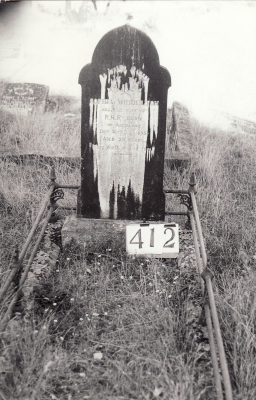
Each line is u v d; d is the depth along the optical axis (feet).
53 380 7.75
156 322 9.28
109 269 11.74
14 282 9.00
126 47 10.98
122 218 12.70
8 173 16.80
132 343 8.60
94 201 12.57
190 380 7.45
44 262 11.39
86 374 7.94
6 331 8.26
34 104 23.47
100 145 11.97
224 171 17.51
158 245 12.29
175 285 10.91
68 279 10.98
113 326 9.37
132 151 11.98
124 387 7.56
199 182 16.51
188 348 8.64
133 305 9.98
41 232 11.63
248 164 18.48
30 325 8.66
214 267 11.91
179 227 13.58
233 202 15.25
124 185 12.34
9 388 7.18
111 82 11.35
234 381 7.89
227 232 13.66
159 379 7.61
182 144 19.42
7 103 23.53
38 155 17.76
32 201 15.16
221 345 7.30
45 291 10.36
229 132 22.17
